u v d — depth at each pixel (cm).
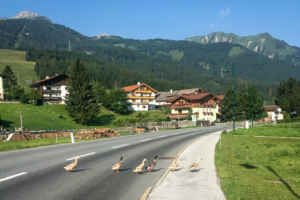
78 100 6034
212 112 8006
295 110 7962
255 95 7800
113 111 8594
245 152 1574
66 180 807
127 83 18000
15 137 2862
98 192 699
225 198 638
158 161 1217
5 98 7581
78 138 2850
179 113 7850
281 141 2283
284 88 10000
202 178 860
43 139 3069
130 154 1402
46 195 656
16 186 726
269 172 994
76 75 6331
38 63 17650
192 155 1385
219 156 1320
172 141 2234
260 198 670
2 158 1184
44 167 987
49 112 6481
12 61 19525
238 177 891
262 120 8006
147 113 8781
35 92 7306
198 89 8912
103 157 1267
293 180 874
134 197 663
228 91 7762
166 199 630
